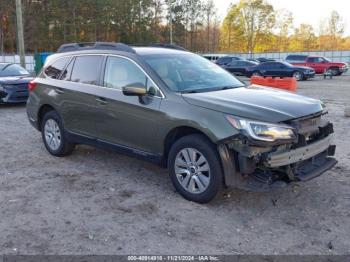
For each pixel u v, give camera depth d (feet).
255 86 19.21
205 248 12.72
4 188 17.88
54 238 13.34
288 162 14.39
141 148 17.72
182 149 16.03
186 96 16.11
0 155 23.29
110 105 18.53
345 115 36.37
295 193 17.03
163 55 18.89
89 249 12.66
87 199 16.57
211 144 15.14
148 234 13.60
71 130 21.24
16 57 127.75
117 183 18.40
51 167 20.86
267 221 14.55
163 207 15.69
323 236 13.48
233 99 15.69
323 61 107.24
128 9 223.51
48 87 22.44
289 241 13.15
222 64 122.83
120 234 13.61
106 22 214.69
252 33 263.90
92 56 20.39
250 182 14.67
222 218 14.75
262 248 12.73
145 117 17.04
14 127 31.78
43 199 16.60
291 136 14.35
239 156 14.42
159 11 244.63
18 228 14.05
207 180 15.39
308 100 16.53
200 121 15.08
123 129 18.19
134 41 224.33
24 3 194.18
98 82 19.60
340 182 18.35
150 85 17.21
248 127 14.12
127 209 15.56
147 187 17.87
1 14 205.77
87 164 21.31
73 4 202.80
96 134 19.75
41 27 198.08
